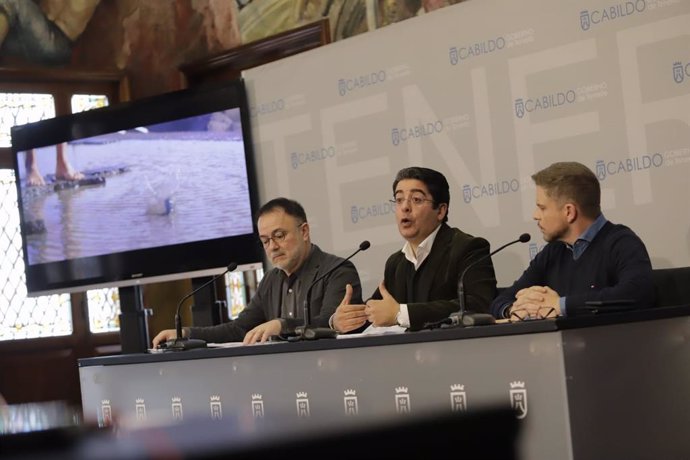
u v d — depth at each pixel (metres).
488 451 0.77
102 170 7.02
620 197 5.12
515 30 5.49
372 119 6.12
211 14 7.82
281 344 3.63
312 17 7.30
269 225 5.10
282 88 6.52
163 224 6.85
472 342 3.04
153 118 6.86
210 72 7.97
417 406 3.20
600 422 2.89
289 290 5.19
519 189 5.52
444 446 0.75
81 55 7.98
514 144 5.52
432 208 4.73
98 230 7.04
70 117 7.10
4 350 7.59
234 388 3.83
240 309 7.84
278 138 6.56
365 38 6.13
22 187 7.23
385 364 3.29
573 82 5.29
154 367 4.20
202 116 6.74
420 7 6.78
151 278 6.89
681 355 3.14
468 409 0.79
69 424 0.86
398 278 4.87
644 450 2.99
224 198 6.69
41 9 7.86
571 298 3.77
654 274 4.56
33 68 7.75
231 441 0.72
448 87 5.77
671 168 4.96
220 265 6.70
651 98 5.02
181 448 0.72
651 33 5.00
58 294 7.24
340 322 4.15
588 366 2.88
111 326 7.96
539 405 2.89
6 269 7.65
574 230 4.30
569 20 5.27
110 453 0.73
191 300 7.85
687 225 4.92
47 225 7.18
